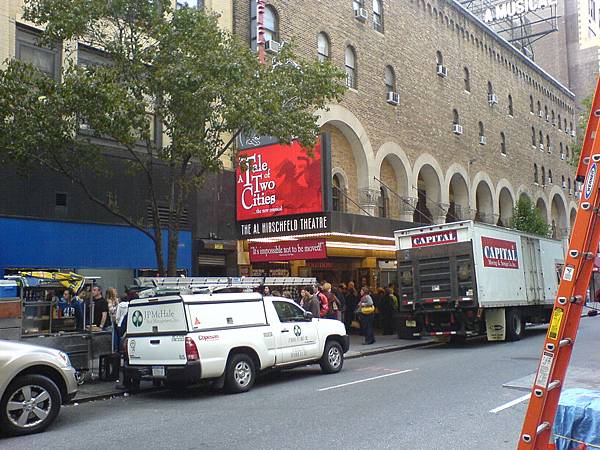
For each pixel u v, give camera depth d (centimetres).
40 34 1270
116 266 1553
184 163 1315
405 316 1808
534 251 1989
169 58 1238
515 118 3747
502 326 1727
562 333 341
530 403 347
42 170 1420
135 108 1148
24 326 1038
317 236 1778
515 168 3656
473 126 3219
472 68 3291
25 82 1141
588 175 340
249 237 1780
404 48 2703
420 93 2780
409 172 2619
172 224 1443
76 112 1148
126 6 1245
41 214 1414
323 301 1583
